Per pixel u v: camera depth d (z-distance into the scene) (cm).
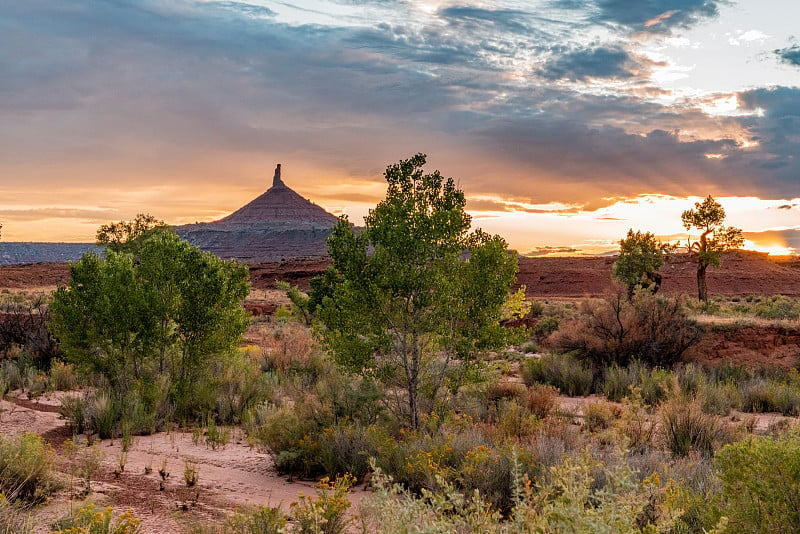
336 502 553
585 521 353
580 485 398
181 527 608
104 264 1478
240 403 1448
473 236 1184
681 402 1223
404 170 1170
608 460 796
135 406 1270
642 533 428
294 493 805
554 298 7394
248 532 549
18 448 740
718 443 1005
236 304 1562
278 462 931
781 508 442
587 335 2034
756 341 2053
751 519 452
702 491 659
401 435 1037
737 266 10262
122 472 852
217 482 836
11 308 2836
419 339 1201
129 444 1070
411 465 782
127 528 536
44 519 595
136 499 710
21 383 1664
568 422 1230
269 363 2061
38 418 1231
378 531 450
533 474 733
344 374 1198
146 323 1430
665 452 963
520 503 429
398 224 1127
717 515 480
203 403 1432
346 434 955
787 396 1577
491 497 699
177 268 1477
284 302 5991
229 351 1538
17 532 524
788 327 2083
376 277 1128
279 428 995
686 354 1962
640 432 1045
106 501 688
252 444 1095
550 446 841
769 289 9000
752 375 1862
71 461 897
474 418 1219
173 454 1021
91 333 1405
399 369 1179
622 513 372
